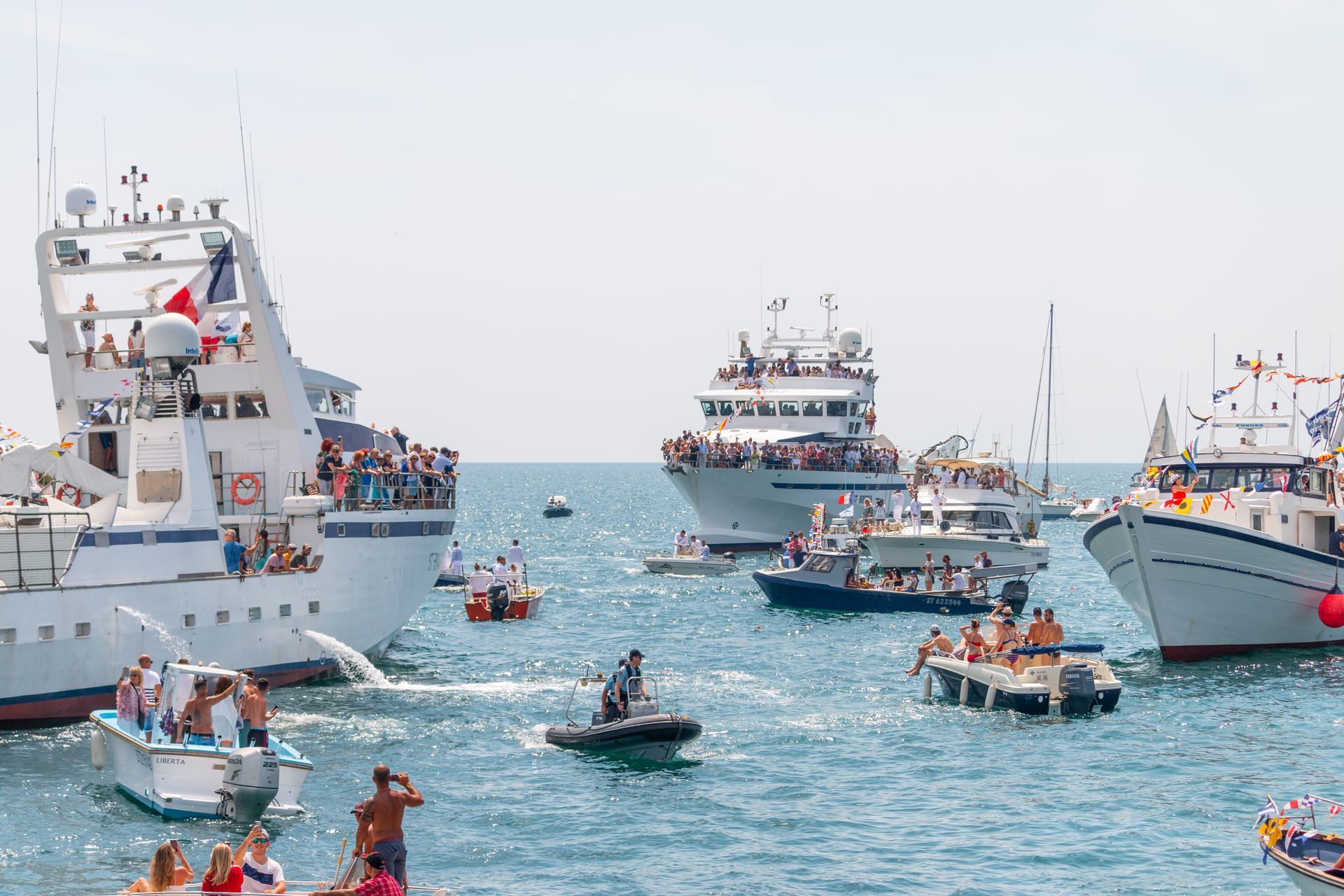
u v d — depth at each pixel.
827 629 60.19
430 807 29.62
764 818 29.17
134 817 27.88
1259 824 24.44
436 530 50.53
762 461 99.88
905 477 110.31
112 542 36.72
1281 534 51.09
